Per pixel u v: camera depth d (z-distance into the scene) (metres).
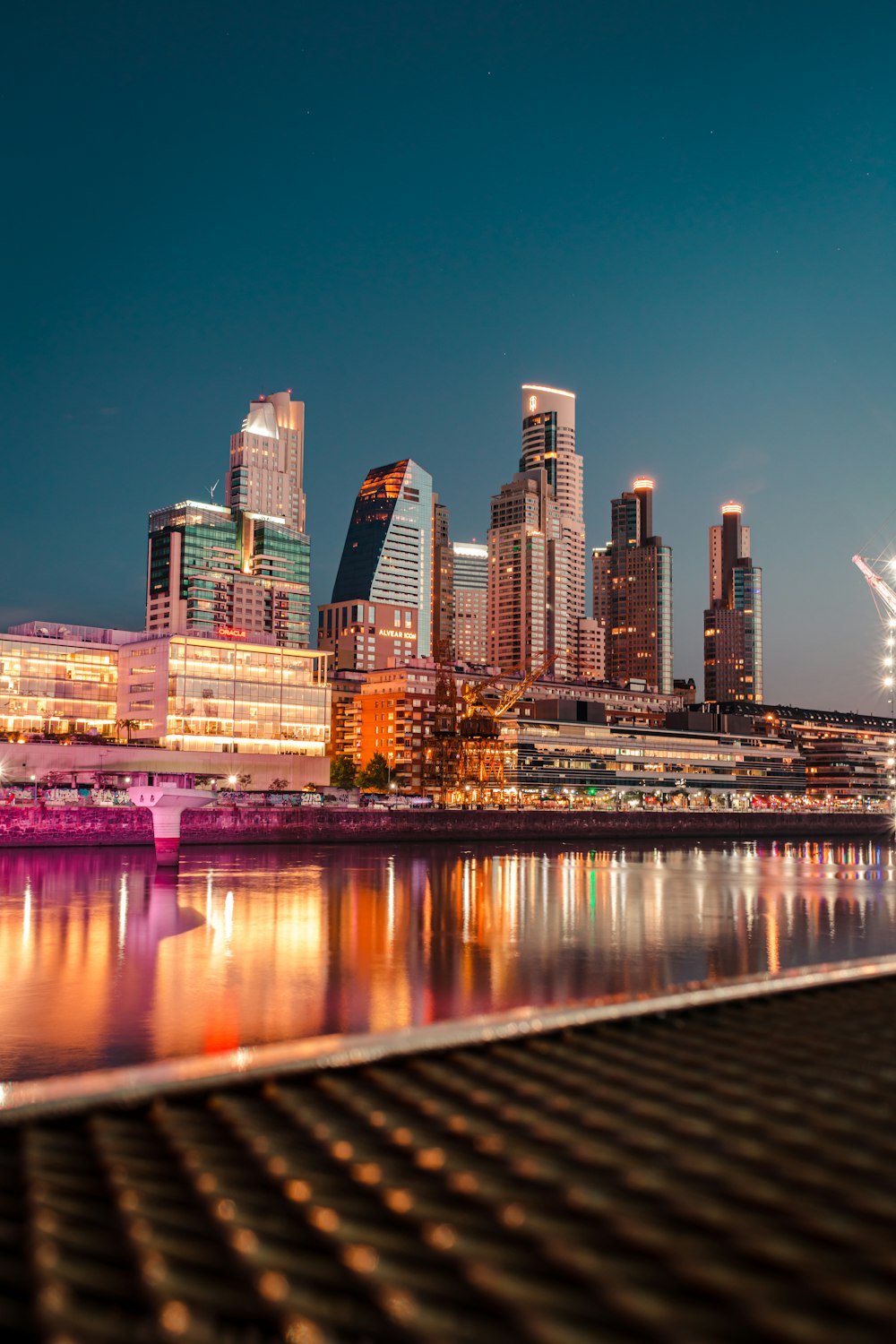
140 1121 7.30
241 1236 5.53
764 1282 5.05
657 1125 7.21
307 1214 5.79
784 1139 6.95
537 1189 6.14
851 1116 7.40
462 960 52.84
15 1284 5.06
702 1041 9.52
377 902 80.25
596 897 87.75
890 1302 4.85
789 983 11.59
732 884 103.06
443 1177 6.31
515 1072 8.51
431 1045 8.98
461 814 182.62
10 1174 6.30
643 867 128.25
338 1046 8.56
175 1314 4.79
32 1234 5.52
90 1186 6.12
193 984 44.66
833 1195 6.03
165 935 59.69
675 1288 5.02
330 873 109.94
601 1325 4.70
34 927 62.50
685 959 54.72
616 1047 9.27
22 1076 29.88
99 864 113.50
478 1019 9.46
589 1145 6.83
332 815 166.88
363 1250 5.38
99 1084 7.52
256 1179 6.25
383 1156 6.63
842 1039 9.59
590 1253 5.36
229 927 63.69
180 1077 7.80
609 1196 6.02
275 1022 37.47
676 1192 6.10
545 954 55.44
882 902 85.56
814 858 152.88
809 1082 8.22
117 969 48.28
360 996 42.53
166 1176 6.28
